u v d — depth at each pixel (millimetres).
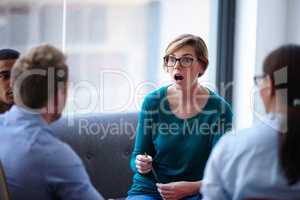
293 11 2404
